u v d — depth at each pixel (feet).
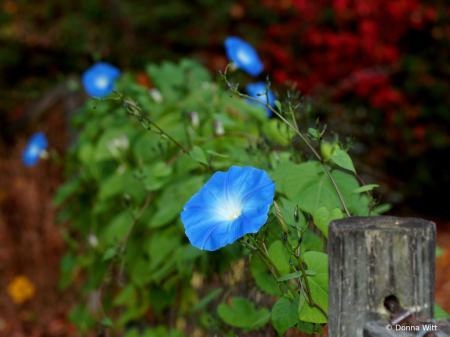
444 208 21.16
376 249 2.72
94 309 9.97
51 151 12.57
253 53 7.94
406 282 2.71
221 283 6.14
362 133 18.81
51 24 26.73
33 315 12.07
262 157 5.53
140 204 6.84
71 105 11.94
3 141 14.35
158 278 6.13
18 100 24.29
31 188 12.67
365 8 17.89
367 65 18.61
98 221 8.02
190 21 23.66
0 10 26.76
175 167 6.35
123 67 24.70
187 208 3.61
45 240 12.49
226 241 3.19
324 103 18.03
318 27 19.57
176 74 8.77
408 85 19.72
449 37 19.21
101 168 8.16
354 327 2.76
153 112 7.88
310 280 3.52
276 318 3.61
